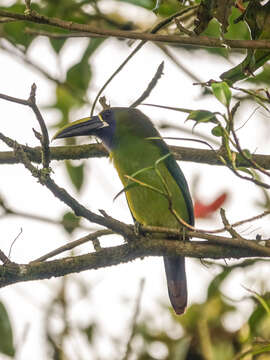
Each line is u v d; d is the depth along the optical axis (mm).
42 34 10203
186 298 9297
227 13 6527
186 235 7938
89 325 9391
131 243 7746
